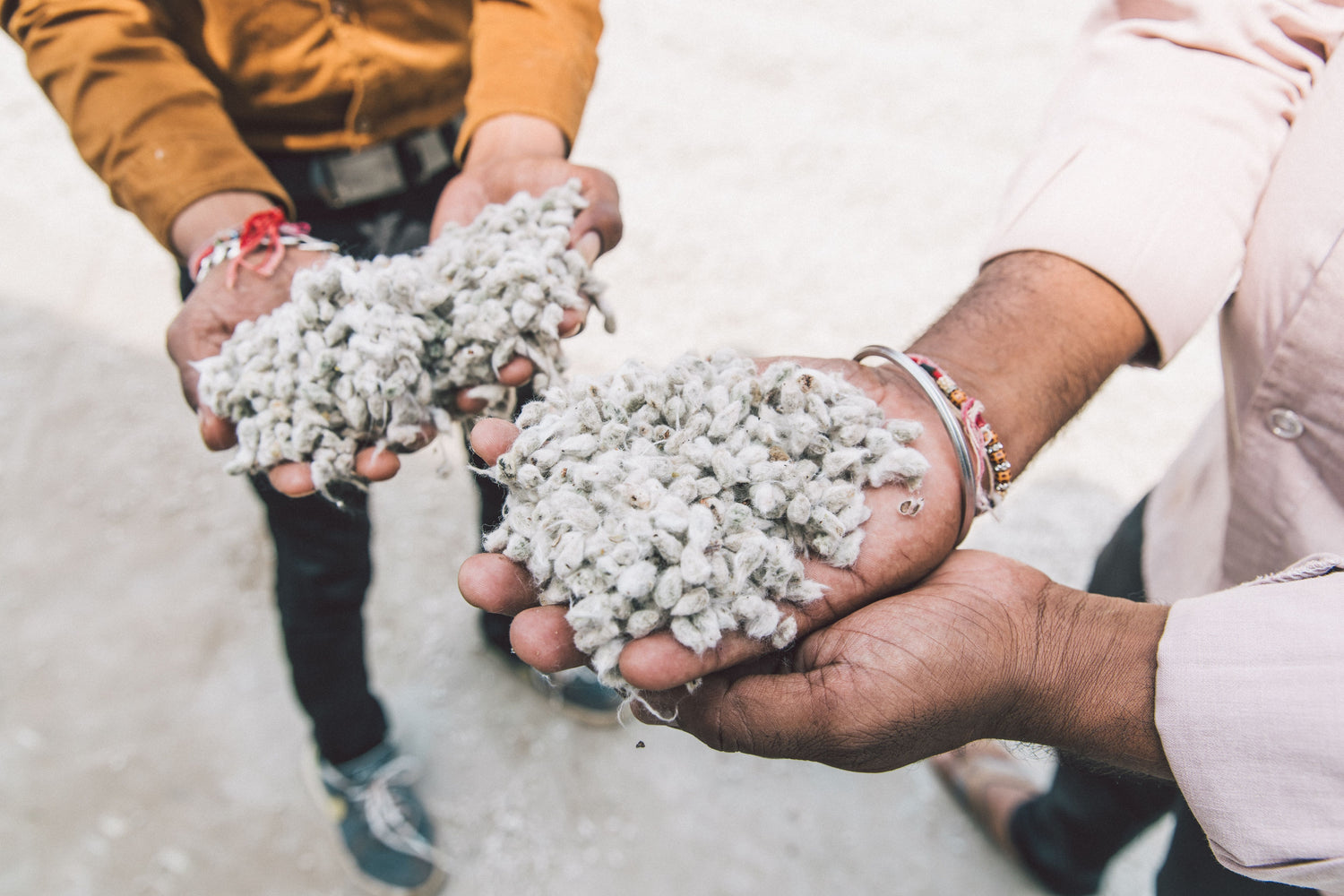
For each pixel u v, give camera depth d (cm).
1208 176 45
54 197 127
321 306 51
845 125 136
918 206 125
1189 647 37
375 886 72
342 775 73
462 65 63
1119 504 96
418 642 86
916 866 75
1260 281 44
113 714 80
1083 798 65
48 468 97
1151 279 46
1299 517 45
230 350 53
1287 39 45
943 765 78
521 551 42
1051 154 49
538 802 77
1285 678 36
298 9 56
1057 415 47
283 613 63
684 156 131
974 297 49
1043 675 40
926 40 150
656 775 79
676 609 40
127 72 55
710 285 115
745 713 41
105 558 90
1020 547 92
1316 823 35
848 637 41
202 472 97
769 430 45
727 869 74
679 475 44
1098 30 51
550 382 55
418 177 63
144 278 117
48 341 109
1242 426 47
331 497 53
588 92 66
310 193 62
